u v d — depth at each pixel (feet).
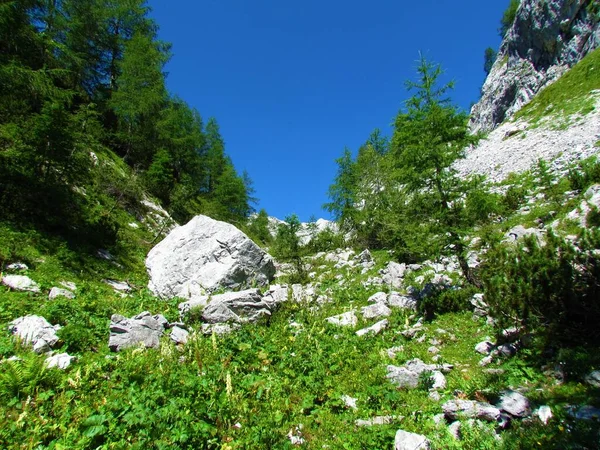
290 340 33.19
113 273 57.26
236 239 58.18
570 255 25.39
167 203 115.75
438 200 45.52
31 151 55.83
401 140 47.01
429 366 26.14
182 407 18.74
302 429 19.77
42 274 43.55
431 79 45.91
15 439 16.28
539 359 23.89
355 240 98.37
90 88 125.29
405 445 16.78
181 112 141.49
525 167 89.92
